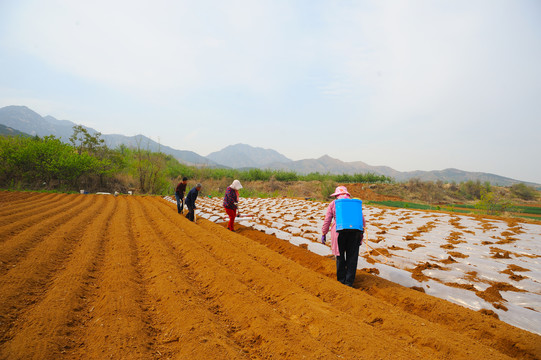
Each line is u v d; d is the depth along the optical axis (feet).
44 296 12.92
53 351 8.78
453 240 24.53
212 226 30.83
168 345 9.80
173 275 15.92
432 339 10.00
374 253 21.25
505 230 28.07
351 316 11.98
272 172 128.77
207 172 112.68
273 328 10.71
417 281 15.85
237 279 16.15
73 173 66.28
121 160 81.51
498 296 13.89
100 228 27.02
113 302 12.28
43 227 24.81
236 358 8.79
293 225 33.40
